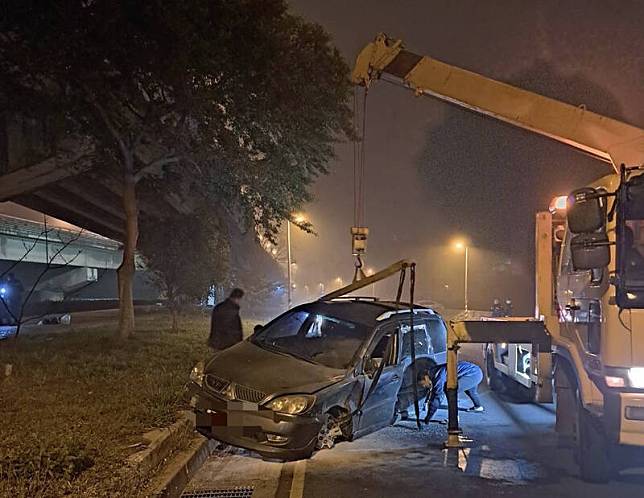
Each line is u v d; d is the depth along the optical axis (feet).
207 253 66.74
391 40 27.12
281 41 47.37
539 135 24.80
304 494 20.45
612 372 18.22
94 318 95.40
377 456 24.94
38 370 36.01
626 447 21.36
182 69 43.09
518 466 23.44
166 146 53.93
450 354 26.76
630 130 22.43
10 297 82.64
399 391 28.48
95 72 44.04
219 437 23.38
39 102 48.93
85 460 19.42
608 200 18.72
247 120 50.65
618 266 17.98
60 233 118.01
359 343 26.86
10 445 20.48
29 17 42.06
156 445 22.08
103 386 31.81
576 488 20.85
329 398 23.41
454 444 26.12
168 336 59.06
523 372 32.78
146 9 40.70
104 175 71.15
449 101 25.99
